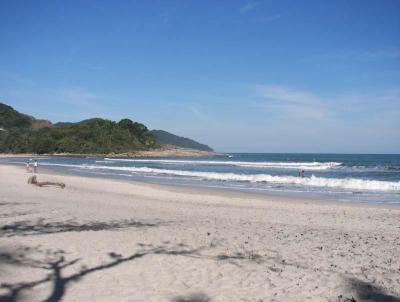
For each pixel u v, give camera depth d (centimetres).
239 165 6662
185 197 2058
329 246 937
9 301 557
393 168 5547
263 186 2833
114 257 777
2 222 1116
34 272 681
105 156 13600
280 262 790
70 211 1371
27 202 1574
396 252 892
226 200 1958
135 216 1327
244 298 593
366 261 812
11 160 9012
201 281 659
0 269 688
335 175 4216
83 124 16025
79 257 771
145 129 16975
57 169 4994
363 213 1558
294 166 6247
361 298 609
